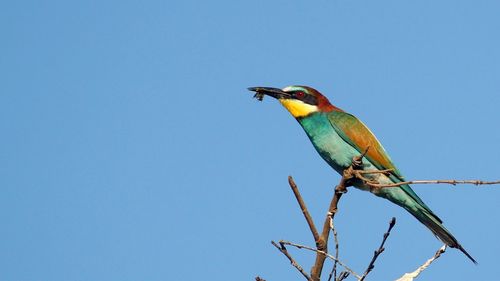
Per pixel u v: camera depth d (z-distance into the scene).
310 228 8.03
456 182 7.57
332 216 8.13
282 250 7.51
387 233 7.16
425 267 7.31
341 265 7.12
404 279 7.26
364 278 7.10
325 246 7.92
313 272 7.84
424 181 7.65
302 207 8.12
